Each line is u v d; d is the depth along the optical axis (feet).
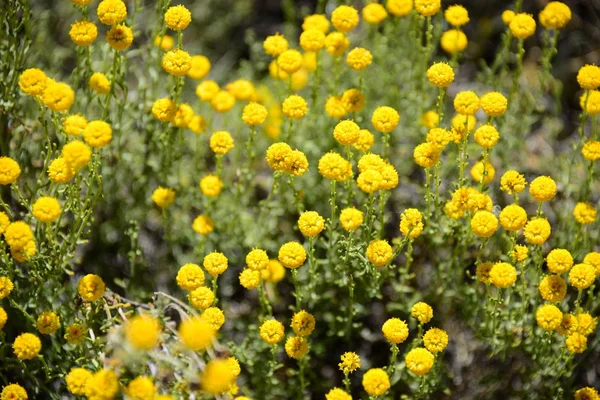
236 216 2.00
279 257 1.76
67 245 1.81
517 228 1.77
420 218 1.81
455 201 1.85
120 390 1.75
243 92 2.02
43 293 1.84
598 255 1.77
